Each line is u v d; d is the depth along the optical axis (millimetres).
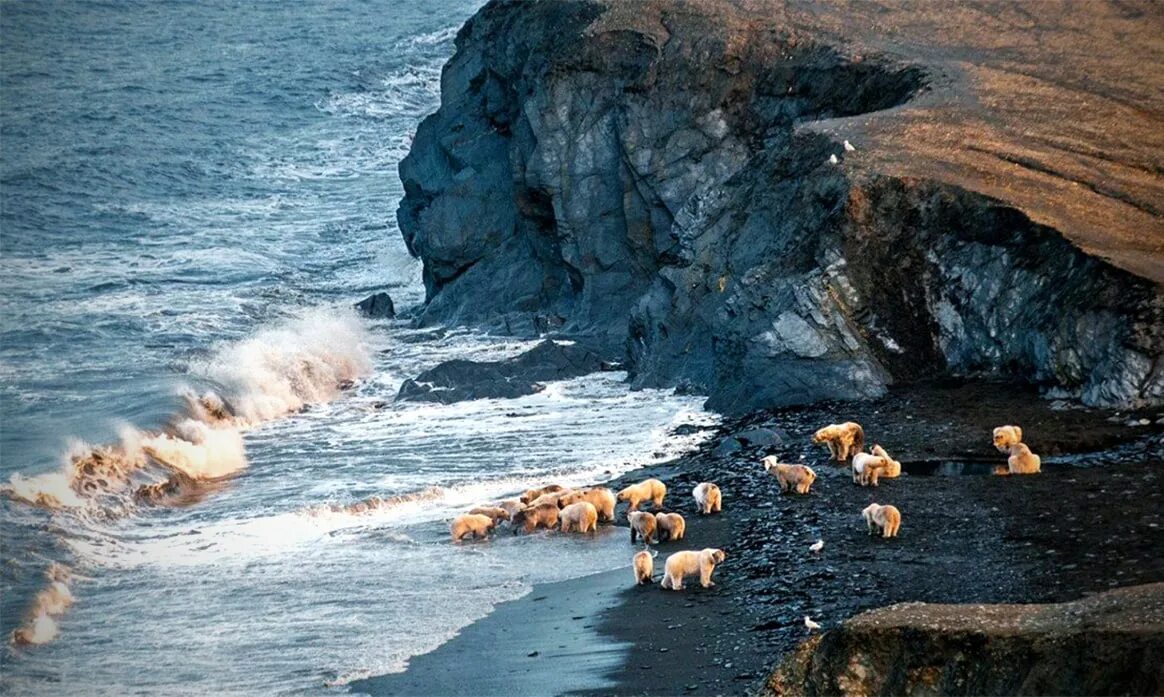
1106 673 46531
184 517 93000
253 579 79438
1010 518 76125
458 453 105125
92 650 69312
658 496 88312
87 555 84125
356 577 78875
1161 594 50281
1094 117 125812
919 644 50312
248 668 66125
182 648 69125
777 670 53031
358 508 92625
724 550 78312
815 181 115625
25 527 86875
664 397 117688
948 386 104562
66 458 98562
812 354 107375
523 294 153250
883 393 105188
